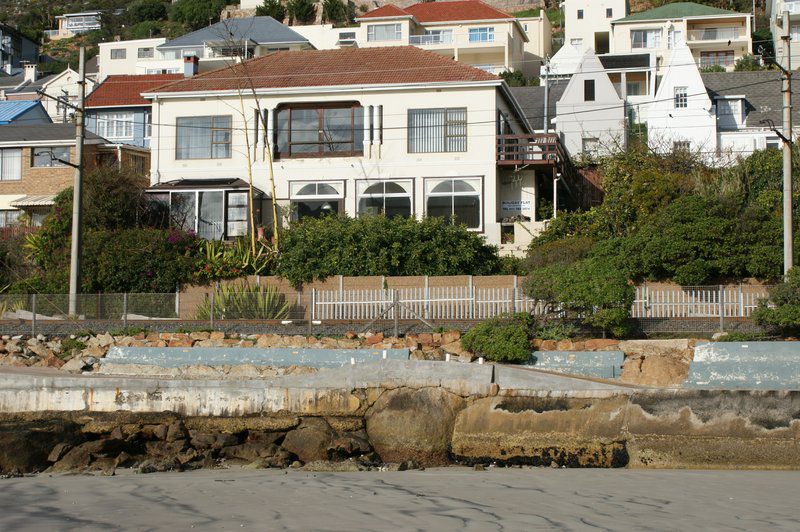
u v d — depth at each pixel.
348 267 35.53
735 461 20.02
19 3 169.50
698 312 29.56
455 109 44.88
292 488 17.06
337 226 36.84
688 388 22.70
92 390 23.36
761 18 105.62
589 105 63.94
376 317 29.97
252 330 30.16
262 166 45.84
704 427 20.31
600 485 17.44
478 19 93.19
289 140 45.91
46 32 152.38
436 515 14.44
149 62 97.12
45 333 30.91
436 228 36.72
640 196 40.81
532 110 69.00
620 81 72.69
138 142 67.25
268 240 40.62
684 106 62.91
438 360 24.72
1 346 29.42
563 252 36.38
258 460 20.48
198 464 20.38
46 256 40.03
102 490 16.95
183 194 44.31
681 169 45.34
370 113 45.38
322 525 13.71
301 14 120.75
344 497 16.06
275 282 36.28
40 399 23.50
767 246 32.72
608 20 98.88
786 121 31.20
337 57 49.28
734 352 25.09
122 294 32.56
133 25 146.00
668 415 20.55
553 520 14.08
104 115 67.81
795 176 38.69
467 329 28.52
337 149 45.59
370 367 22.58
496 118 44.78
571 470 19.84
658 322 28.56
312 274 35.72
